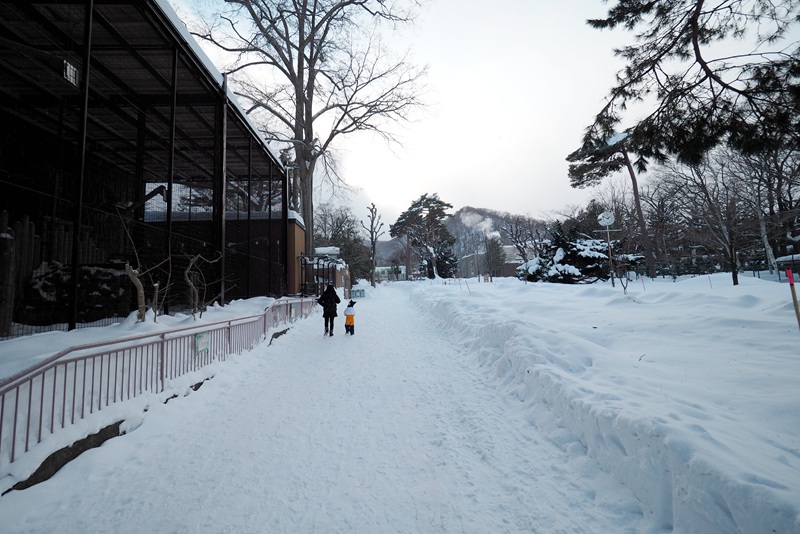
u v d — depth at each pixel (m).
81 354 3.95
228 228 15.61
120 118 11.09
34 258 6.80
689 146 4.95
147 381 4.49
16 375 2.91
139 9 7.05
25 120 9.64
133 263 8.13
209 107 11.15
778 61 4.38
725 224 18.62
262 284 16.41
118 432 3.85
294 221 18.91
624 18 5.36
